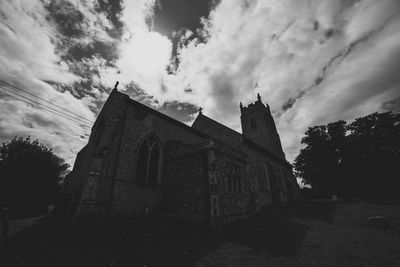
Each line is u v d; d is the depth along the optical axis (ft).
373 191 104.17
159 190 41.16
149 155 42.63
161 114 48.34
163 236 25.55
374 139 107.14
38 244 20.74
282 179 84.89
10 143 83.82
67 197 49.70
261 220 39.19
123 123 38.96
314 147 126.11
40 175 81.25
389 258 17.30
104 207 30.66
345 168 113.60
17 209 72.59
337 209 53.52
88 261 16.79
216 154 36.76
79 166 56.29
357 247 20.86
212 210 30.83
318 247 21.21
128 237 23.97
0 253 18.20
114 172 34.09
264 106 132.36
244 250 20.54
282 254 19.10
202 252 19.99
